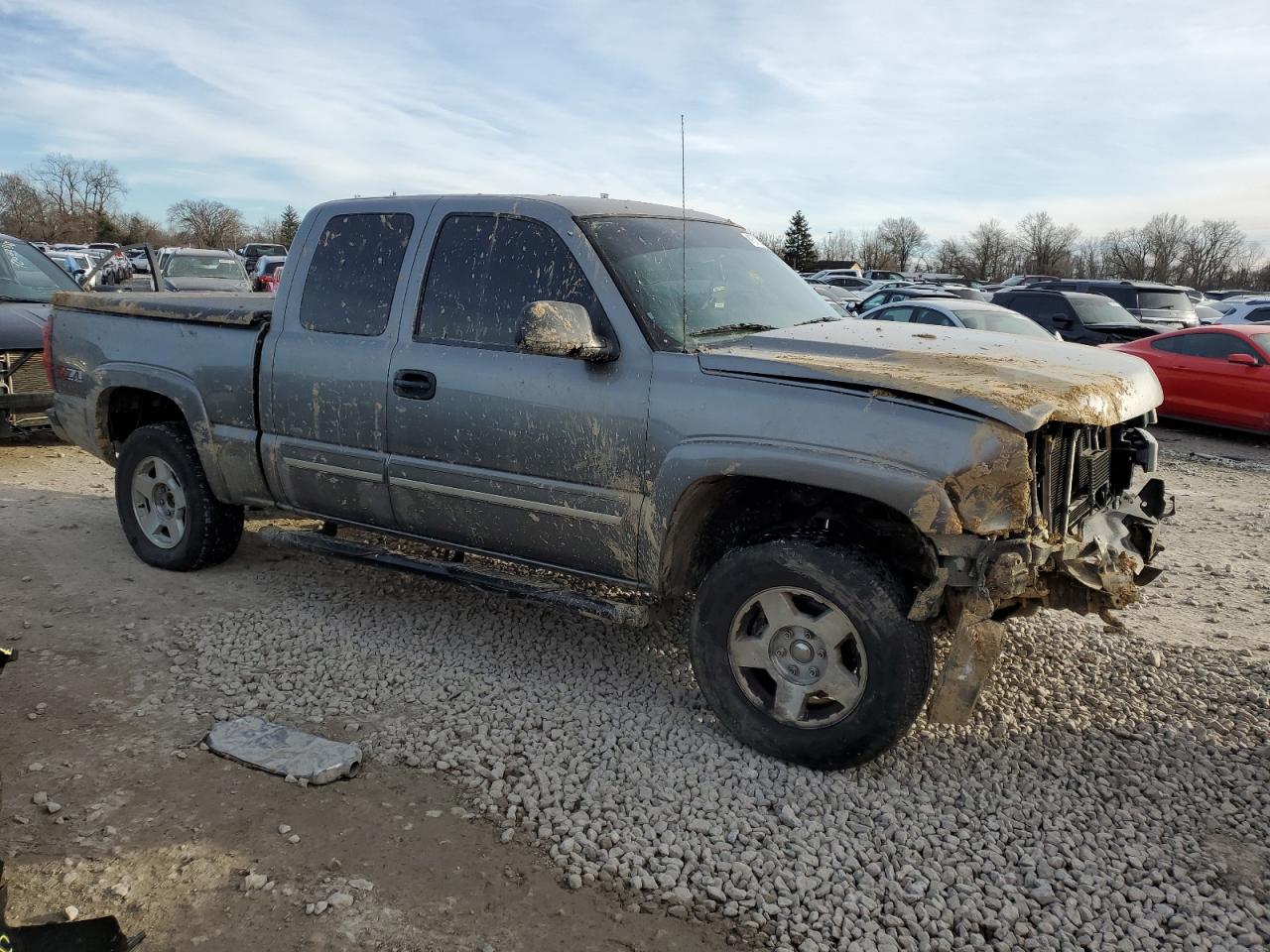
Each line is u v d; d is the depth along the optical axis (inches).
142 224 3435.0
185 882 111.8
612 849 119.3
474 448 158.1
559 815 125.3
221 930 104.2
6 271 372.8
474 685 162.4
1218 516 307.6
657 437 140.4
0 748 139.6
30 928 90.4
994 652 120.6
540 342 135.0
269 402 184.2
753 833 122.6
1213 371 477.1
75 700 154.9
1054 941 104.9
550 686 162.9
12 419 325.1
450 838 121.3
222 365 191.3
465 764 138.4
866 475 122.8
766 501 149.6
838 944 104.3
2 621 185.5
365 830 122.5
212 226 3577.8
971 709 122.1
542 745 143.1
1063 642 183.5
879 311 509.4
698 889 113.0
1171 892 111.7
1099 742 146.3
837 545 131.6
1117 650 180.5
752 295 166.2
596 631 187.5
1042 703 158.2
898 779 135.7
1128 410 140.6
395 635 183.0
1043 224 3681.1
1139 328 564.4
